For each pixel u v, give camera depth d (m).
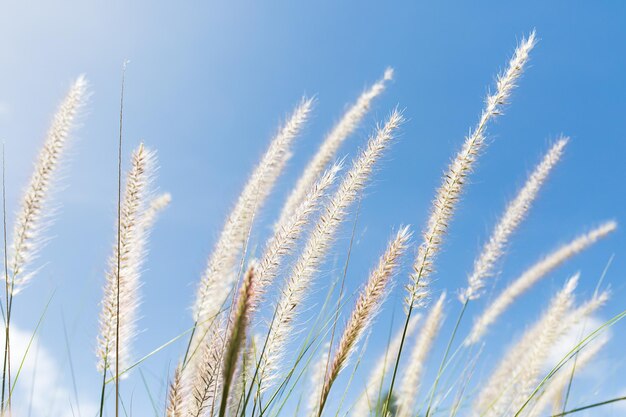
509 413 0.63
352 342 0.42
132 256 0.52
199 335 0.55
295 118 0.65
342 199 0.47
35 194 0.58
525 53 0.47
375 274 0.42
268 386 0.47
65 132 0.60
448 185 0.48
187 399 0.45
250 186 0.63
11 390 0.53
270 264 0.45
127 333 0.52
